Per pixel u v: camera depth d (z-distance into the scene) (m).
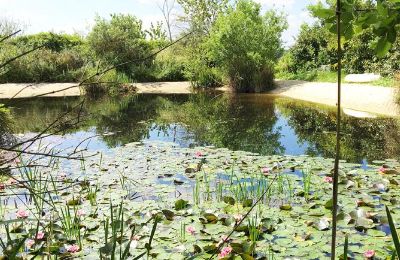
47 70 17.31
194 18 23.14
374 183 4.38
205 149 6.47
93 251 3.02
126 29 19.94
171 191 4.42
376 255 2.84
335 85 14.29
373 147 6.46
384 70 13.54
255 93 15.75
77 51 19.28
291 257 2.86
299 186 4.47
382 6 1.41
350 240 3.09
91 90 15.83
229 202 4.02
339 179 4.58
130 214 3.76
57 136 7.80
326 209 3.78
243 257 2.78
